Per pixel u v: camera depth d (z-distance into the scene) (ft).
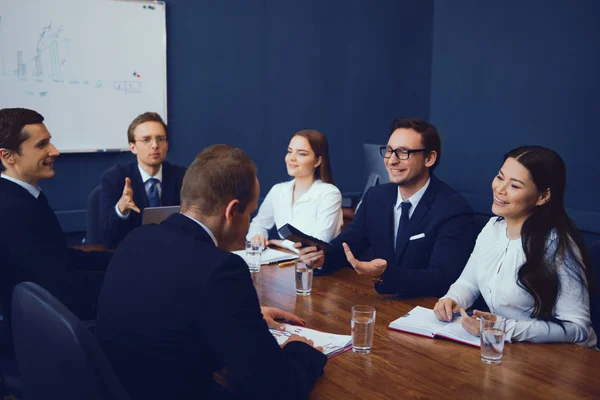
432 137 7.60
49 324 3.60
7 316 6.40
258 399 3.76
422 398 4.26
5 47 11.86
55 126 12.60
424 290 6.72
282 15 14.99
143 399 3.93
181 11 13.66
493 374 4.68
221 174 4.23
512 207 5.95
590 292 5.86
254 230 10.35
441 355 5.05
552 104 12.51
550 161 5.82
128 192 8.89
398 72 17.01
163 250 4.04
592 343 5.72
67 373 3.58
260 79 14.93
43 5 12.10
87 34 12.63
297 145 9.83
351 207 14.73
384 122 17.03
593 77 11.78
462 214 7.45
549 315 5.67
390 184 8.30
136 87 13.33
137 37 13.16
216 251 3.95
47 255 6.55
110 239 9.14
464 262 7.18
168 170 10.18
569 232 5.82
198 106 14.23
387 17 16.58
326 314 6.11
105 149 13.17
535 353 5.14
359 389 4.40
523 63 12.92
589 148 12.00
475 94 13.96
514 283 5.98
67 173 12.87
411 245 7.66
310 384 4.28
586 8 11.74
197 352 3.85
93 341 3.51
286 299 6.60
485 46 13.61
